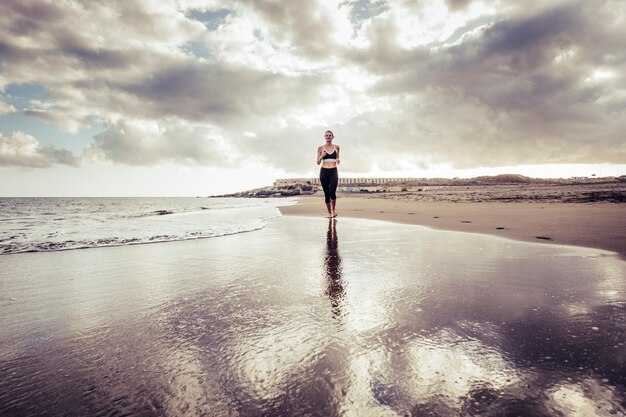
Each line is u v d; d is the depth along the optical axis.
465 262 3.16
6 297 2.31
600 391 1.12
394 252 3.76
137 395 1.16
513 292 2.21
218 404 1.10
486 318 1.78
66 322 1.84
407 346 1.48
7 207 33.44
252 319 1.84
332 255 3.67
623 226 5.25
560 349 1.42
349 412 1.05
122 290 2.47
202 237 5.58
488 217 7.54
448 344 1.49
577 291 2.20
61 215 17.23
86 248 4.61
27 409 1.08
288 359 1.39
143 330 1.72
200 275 2.89
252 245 4.55
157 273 2.99
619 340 1.49
